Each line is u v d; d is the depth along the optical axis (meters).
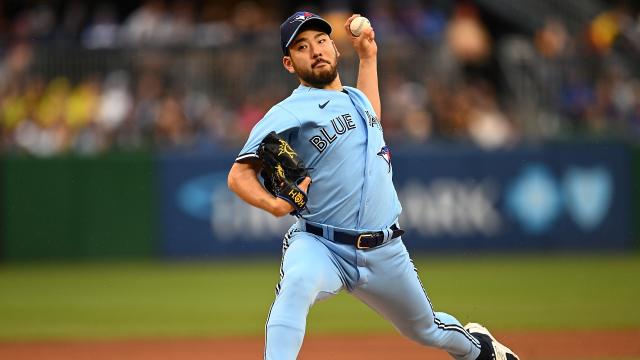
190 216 58.22
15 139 61.56
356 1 70.38
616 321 35.47
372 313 39.16
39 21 72.38
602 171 58.69
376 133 18.31
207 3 72.94
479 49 68.56
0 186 57.97
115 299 44.19
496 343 20.45
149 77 62.47
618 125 62.72
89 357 30.05
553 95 63.44
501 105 65.31
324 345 31.58
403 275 18.23
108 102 61.94
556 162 58.59
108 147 61.25
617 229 58.69
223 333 34.56
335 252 17.89
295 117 17.75
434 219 58.53
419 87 63.16
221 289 46.53
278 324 17.14
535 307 39.22
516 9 72.12
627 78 64.19
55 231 58.00
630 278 47.62
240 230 58.41
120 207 58.06
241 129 60.75
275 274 51.78
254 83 62.28
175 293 45.56
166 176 58.16
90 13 73.31
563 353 29.20
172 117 61.41
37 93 62.84
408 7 69.62
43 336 34.59
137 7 75.00
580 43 68.31
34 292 47.03
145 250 58.19
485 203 58.50
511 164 58.53
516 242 58.66
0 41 65.19
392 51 63.50
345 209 17.78
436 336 19.12
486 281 47.47
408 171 58.38
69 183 57.94
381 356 29.33
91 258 58.06
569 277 48.38
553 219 58.72
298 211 17.52
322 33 18.30
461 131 62.09
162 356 30.09
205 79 62.31
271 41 64.38
